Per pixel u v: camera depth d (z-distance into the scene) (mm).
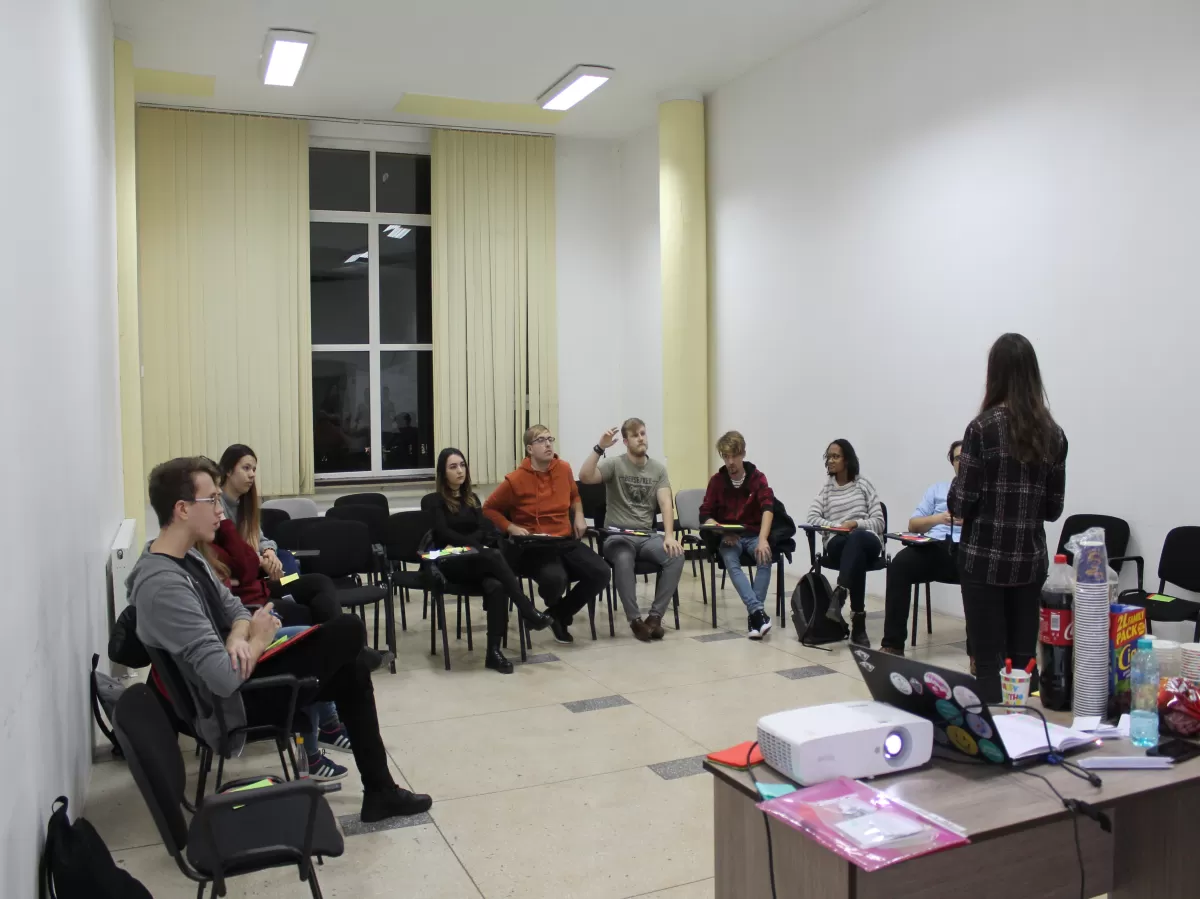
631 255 8883
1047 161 4922
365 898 2520
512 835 2885
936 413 5703
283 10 5918
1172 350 4336
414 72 7055
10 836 1697
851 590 5129
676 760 3482
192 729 2773
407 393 8625
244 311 7750
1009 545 3084
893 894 1546
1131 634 2070
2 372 1720
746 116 7328
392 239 8523
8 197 1842
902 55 5848
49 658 2240
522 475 5332
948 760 1821
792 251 6898
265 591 3854
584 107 7988
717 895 1821
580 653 5023
